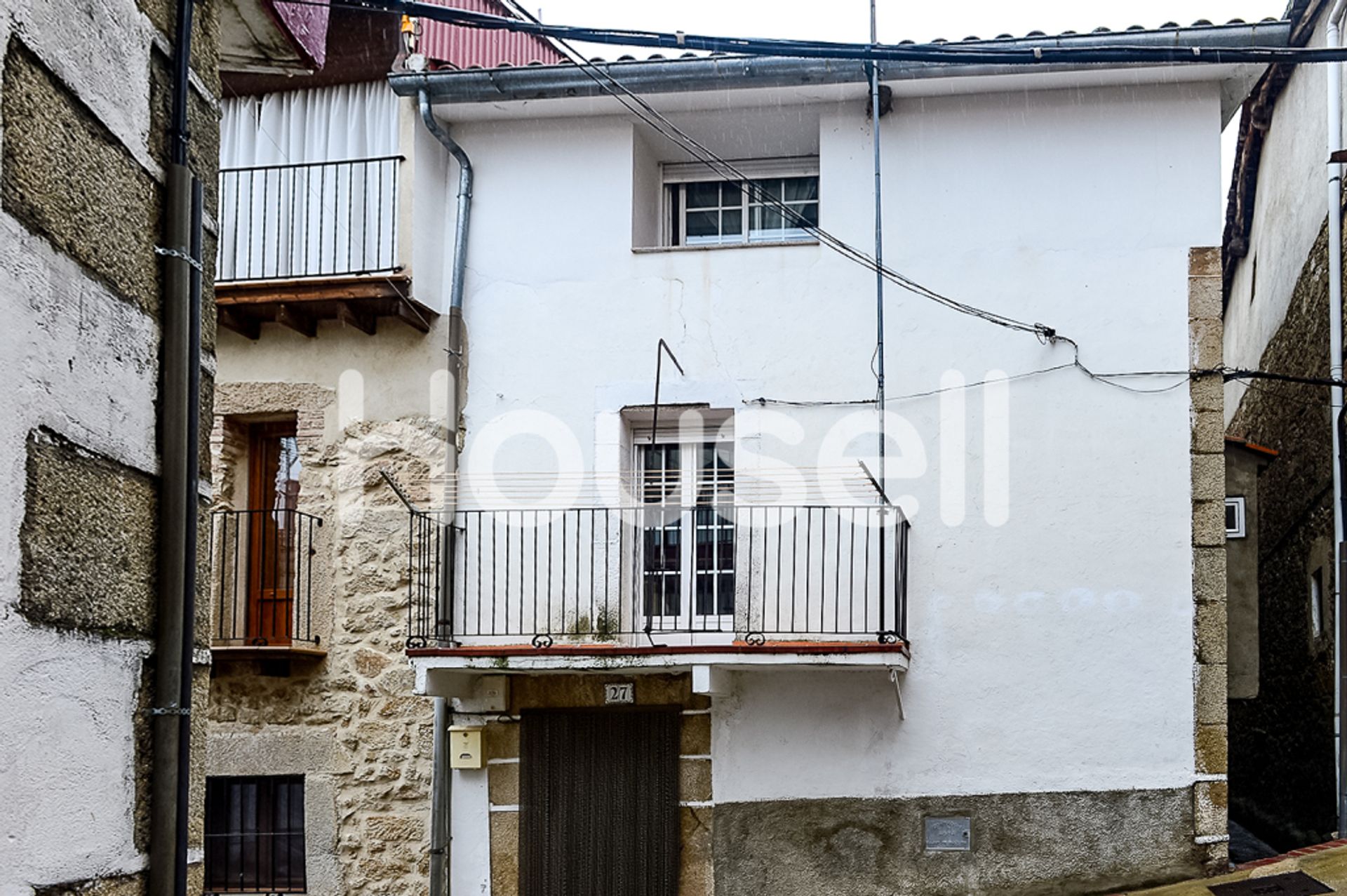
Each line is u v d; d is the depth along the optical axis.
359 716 10.36
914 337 10.25
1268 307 13.87
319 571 10.56
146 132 4.30
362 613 10.47
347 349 10.79
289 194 10.88
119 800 3.96
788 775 9.94
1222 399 9.96
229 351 10.93
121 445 4.05
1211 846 9.59
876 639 9.91
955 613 9.98
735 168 11.27
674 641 10.19
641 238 10.86
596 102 10.55
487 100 10.51
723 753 10.02
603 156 10.77
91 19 3.95
